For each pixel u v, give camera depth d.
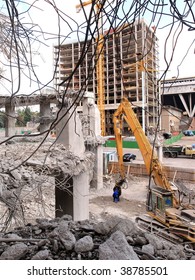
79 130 11.42
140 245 3.70
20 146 9.34
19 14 2.40
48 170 7.96
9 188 5.79
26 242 3.67
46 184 8.00
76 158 10.12
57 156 9.21
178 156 36.38
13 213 4.64
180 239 10.55
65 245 3.36
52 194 11.02
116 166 29.03
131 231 3.97
